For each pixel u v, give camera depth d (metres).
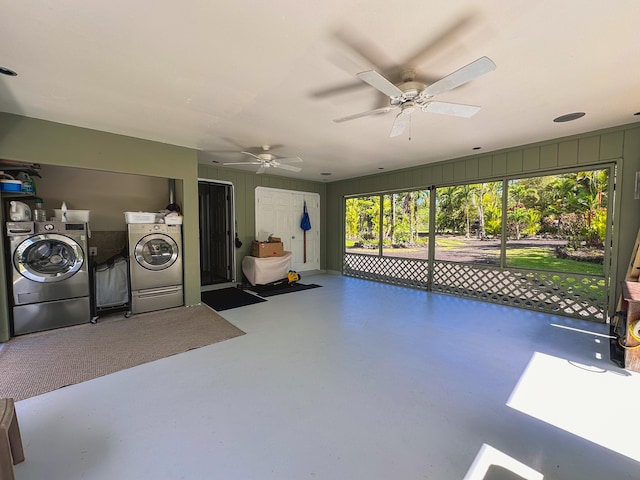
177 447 1.59
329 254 7.64
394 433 1.70
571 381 2.26
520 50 1.91
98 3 1.50
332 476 1.41
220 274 6.60
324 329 3.42
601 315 3.63
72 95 2.57
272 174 6.47
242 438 1.66
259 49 1.91
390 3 1.50
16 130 3.00
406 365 2.52
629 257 3.39
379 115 3.02
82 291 3.47
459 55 1.97
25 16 1.58
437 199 5.33
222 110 2.90
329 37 1.79
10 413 1.38
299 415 1.86
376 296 5.09
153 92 2.52
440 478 1.39
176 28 1.70
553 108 2.87
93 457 1.52
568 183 3.91
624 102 2.73
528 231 4.27
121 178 4.66
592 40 1.80
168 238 4.11
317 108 2.86
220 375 2.36
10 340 3.02
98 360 2.61
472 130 3.51
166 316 3.85
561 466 1.46
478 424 1.77
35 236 3.17
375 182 6.37
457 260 5.09
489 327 3.48
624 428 1.73
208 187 7.11
